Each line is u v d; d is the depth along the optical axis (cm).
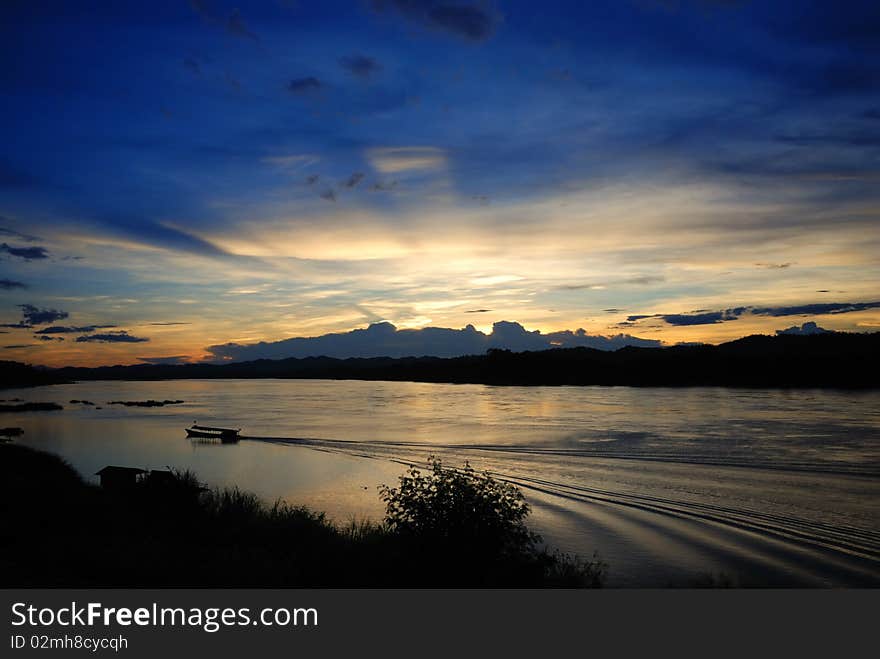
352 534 1566
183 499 1977
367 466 3884
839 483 2881
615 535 2028
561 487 2916
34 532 1275
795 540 1934
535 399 10250
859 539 1941
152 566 1063
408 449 4619
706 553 1798
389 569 1178
